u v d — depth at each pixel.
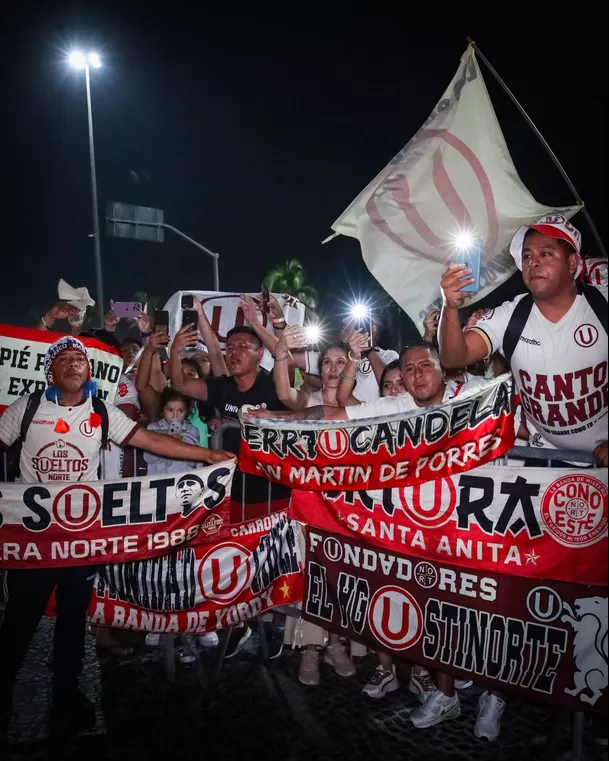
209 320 6.34
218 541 3.89
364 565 3.61
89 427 3.75
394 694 3.99
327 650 4.34
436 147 4.23
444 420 3.33
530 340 3.24
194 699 3.93
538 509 3.14
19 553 3.71
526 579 3.18
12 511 3.70
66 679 3.71
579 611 3.06
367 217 4.34
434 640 3.42
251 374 4.70
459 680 4.11
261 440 3.74
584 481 3.03
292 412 4.01
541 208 3.99
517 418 3.88
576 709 3.07
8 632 3.73
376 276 4.35
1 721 3.65
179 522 3.82
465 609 3.33
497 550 3.24
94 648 4.57
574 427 3.27
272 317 4.81
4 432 3.79
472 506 3.29
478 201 4.15
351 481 3.56
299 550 3.89
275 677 4.18
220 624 3.93
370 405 3.95
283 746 3.46
